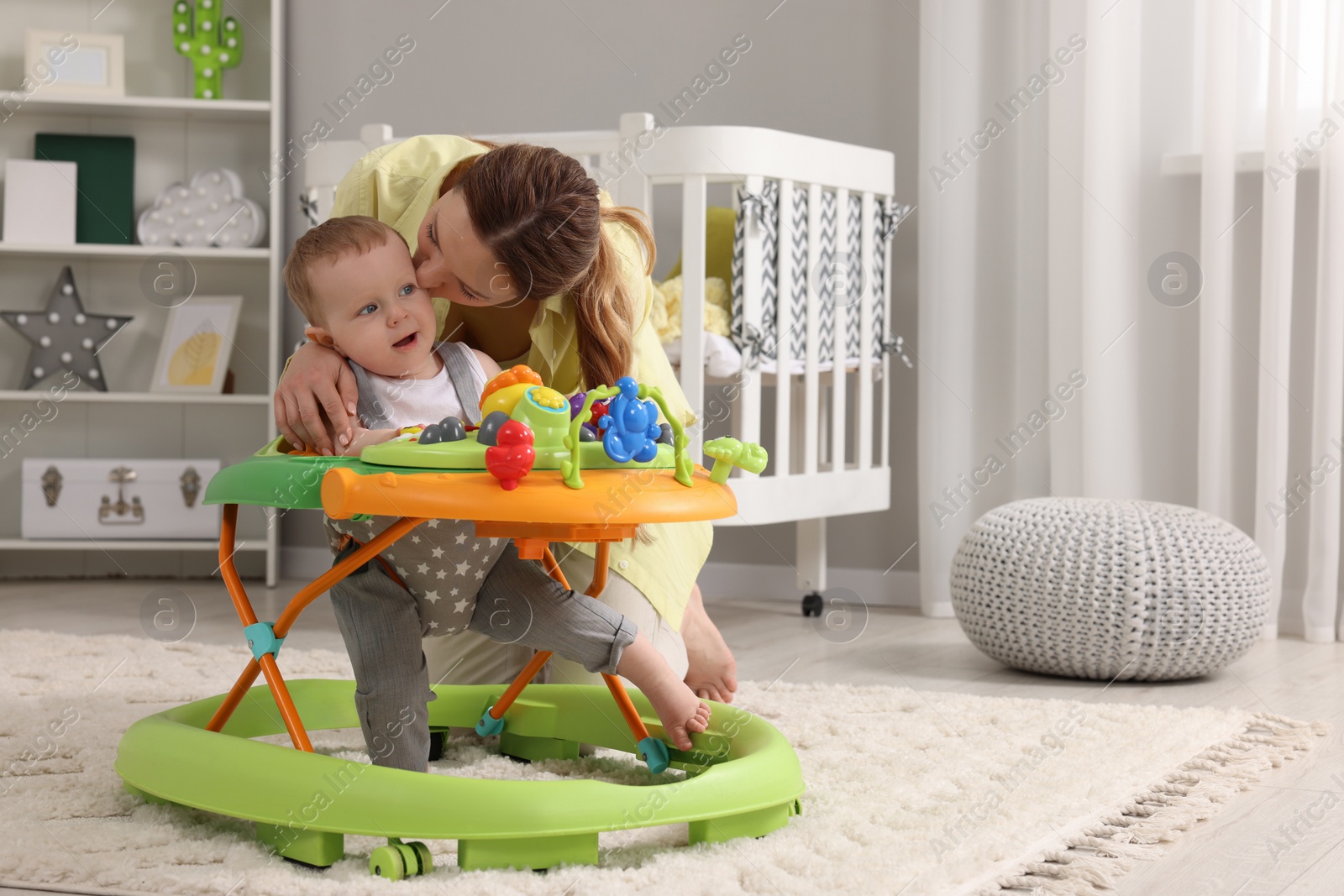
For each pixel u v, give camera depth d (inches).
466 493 32.7
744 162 82.5
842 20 102.3
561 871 33.4
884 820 39.1
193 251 110.6
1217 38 86.7
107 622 87.1
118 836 36.3
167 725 39.7
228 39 114.8
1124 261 90.8
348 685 50.0
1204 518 71.0
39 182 112.7
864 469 94.4
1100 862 35.8
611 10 108.7
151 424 117.4
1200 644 66.5
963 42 94.7
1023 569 68.9
